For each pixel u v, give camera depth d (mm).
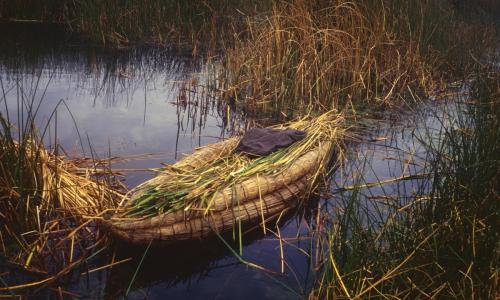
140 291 4047
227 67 9539
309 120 7664
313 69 8758
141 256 4445
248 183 4957
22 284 4008
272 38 9188
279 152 5672
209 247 4613
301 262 4453
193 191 4660
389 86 9188
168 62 11148
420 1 11039
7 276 4082
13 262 4203
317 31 8938
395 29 10133
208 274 4277
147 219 4367
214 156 5738
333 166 6090
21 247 4355
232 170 5258
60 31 13203
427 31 10531
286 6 9742
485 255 3871
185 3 12969
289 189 5219
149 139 6930
